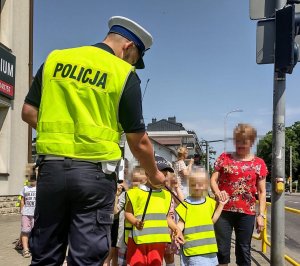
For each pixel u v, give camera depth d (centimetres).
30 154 1664
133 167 479
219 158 506
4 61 1485
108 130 232
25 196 798
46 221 226
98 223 225
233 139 502
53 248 227
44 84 243
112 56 243
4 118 1527
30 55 1702
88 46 250
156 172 260
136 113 237
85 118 229
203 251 467
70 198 223
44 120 235
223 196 482
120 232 546
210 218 478
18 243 852
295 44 541
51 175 225
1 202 1460
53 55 250
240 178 488
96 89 232
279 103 565
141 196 477
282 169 565
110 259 582
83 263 219
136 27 258
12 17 1573
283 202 566
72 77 237
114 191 237
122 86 234
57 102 236
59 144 228
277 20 541
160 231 473
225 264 495
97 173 227
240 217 488
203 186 482
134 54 261
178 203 498
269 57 572
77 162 225
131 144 242
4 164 1505
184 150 695
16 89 1589
